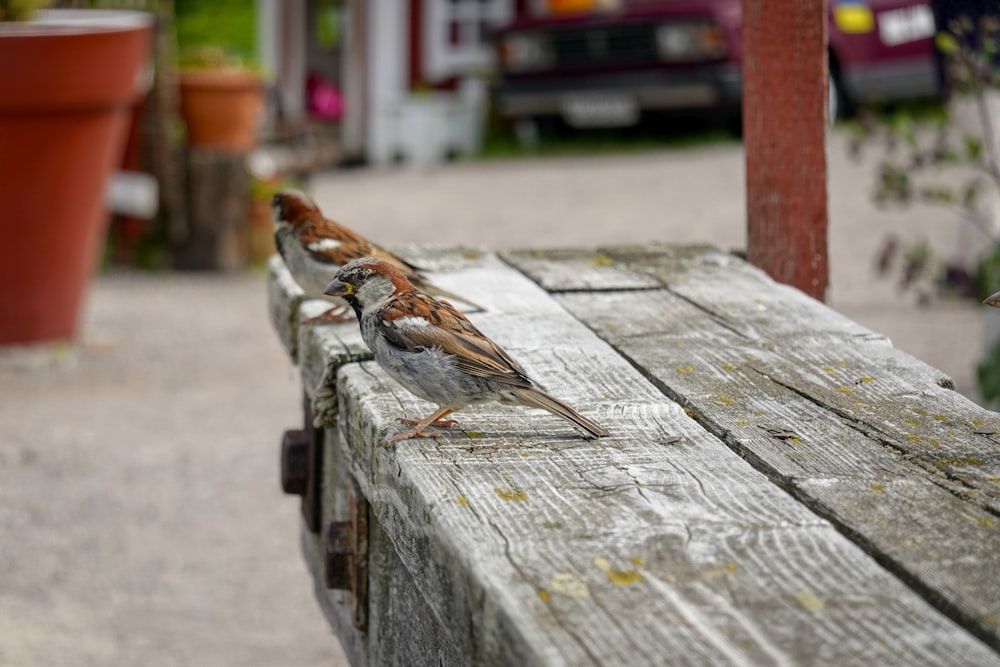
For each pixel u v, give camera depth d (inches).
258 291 532.4
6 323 423.2
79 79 397.1
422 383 131.8
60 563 273.0
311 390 173.6
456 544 101.7
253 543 286.5
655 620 88.7
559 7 759.1
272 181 585.3
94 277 552.4
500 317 172.9
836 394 141.3
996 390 282.5
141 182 559.5
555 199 662.5
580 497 111.6
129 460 331.0
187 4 774.5
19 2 414.0
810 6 205.6
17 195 408.2
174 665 229.8
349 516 165.2
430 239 576.1
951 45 305.6
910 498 111.0
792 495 114.3
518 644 87.6
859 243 542.9
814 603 91.3
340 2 852.6
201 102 561.0
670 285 192.9
